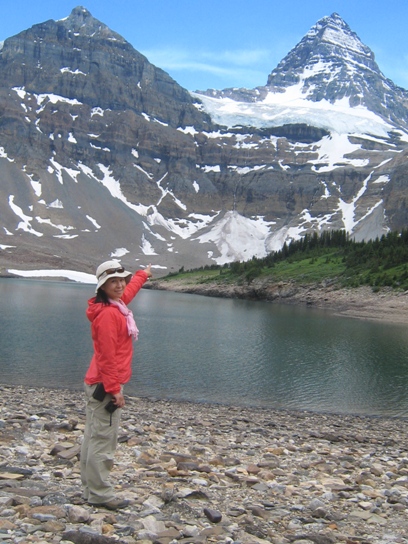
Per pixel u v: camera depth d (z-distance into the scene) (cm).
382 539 888
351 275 13625
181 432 1878
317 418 2647
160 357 4481
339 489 1186
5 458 1220
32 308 8869
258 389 3381
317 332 7050
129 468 1223
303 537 863
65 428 1627
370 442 2027
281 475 1297
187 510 941
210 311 10644
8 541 732
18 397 2472
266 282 15912
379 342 6166
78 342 4922
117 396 898
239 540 831
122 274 916
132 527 823
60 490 993
